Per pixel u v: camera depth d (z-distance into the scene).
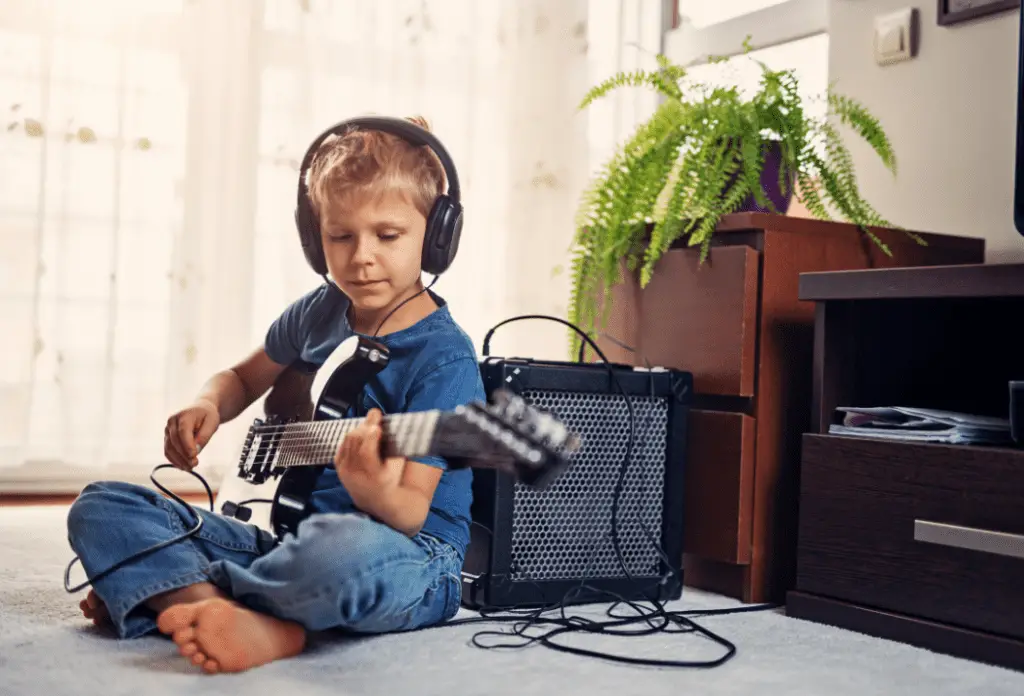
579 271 1.86
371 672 1.10
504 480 1.46
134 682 1.03
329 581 1.11
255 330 2.61
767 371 1.63
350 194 1.27
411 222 1.30
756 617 1.49
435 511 1.31
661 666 1.18
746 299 1.61
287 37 2.64
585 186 2.87
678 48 2.78
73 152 2.45
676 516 1.62
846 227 1.71
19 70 2.41
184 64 2.54
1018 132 1.48
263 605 1.15
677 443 1.62
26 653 1.12
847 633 1.39
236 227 2.59
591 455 1.55
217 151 2.57
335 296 1.48
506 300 2.86
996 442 1.38
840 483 1.45
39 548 1.78
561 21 2.89
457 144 2.80
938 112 1.94
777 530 1.64
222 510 1.38
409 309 1.35
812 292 1.51
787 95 1.80
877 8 2.04
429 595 1.27
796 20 2.43
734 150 1.74
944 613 1.32
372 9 2.71
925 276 1.37
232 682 1.04
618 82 1.95
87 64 2.46
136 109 2.50
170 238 2.54
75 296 2.46
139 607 1.19
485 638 1.28
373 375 1.30
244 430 2.56
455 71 2.80
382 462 1.10
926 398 1.65
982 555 1.29
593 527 1.55
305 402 1.51
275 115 2.63
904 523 1.37
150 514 1.23
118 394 2.51
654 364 1.75
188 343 2.54
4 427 2.41
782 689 1.11
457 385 1.29
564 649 1.23
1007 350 1.73
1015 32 1.82
